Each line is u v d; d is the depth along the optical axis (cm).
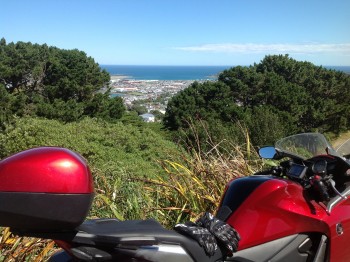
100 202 431
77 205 189
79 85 3956
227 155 533
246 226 256
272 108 3716
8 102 3209
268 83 4225
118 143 1123
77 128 1165
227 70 4541
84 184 192
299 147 312
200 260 222
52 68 4072
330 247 276
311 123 4034
